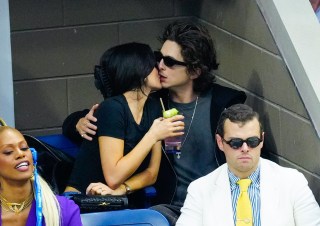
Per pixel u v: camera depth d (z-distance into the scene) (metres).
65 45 19.94
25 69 19.91
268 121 16.95
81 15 19.91
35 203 13.26
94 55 20.03
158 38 17.23
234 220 14.15
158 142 15.97
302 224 14.09
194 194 14.45
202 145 16.45
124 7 20.00
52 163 16.34
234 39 17.94
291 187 14.17
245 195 14.15
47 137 17.20
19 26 19.77
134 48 15.78
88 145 15.93
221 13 18.44
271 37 16.50
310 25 16.11
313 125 15.50
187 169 16.38
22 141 13.11
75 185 15.83
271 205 14.09
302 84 15.67
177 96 16.61
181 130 15.72
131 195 16.00
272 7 16.38
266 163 14.37
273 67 16.56
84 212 14.63
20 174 13.03
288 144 16.38
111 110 15.59
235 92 16.59
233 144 13.96
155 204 16.31
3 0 16.27
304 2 16.44
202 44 16.31
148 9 20.06
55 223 13.27
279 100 16.48
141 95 15.80
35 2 19.73
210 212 14.23
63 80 20.03
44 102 20.03
